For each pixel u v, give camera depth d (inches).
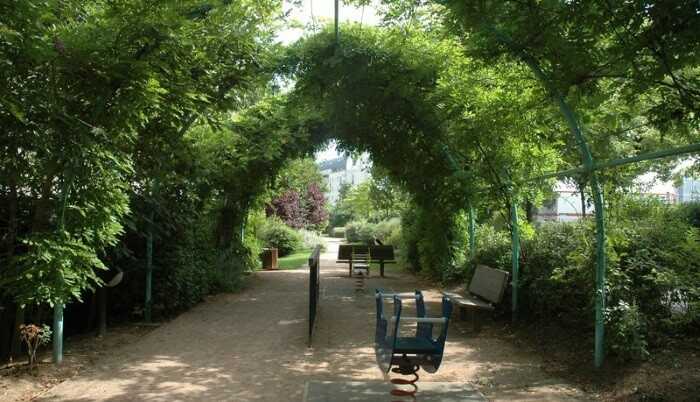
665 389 180.7
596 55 201.2
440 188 450.3
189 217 376.5
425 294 458.6
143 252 351.9
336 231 1841.8
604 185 262.4
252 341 287.0
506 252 366.9
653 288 229.5
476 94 336.5
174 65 243.0
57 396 193.9
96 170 226.4
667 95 203.2
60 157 208.1
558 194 492.7
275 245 919.7
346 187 2047.2
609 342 217.3
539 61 224.1
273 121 489.4
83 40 205.3
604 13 178.1
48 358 245.8
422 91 371.9
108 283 302.0
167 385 207.0
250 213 652.1
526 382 210.7
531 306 311.4
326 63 365.4
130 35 219.3
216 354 258.2
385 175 597.3
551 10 193.8
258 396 193.9
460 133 348.2
